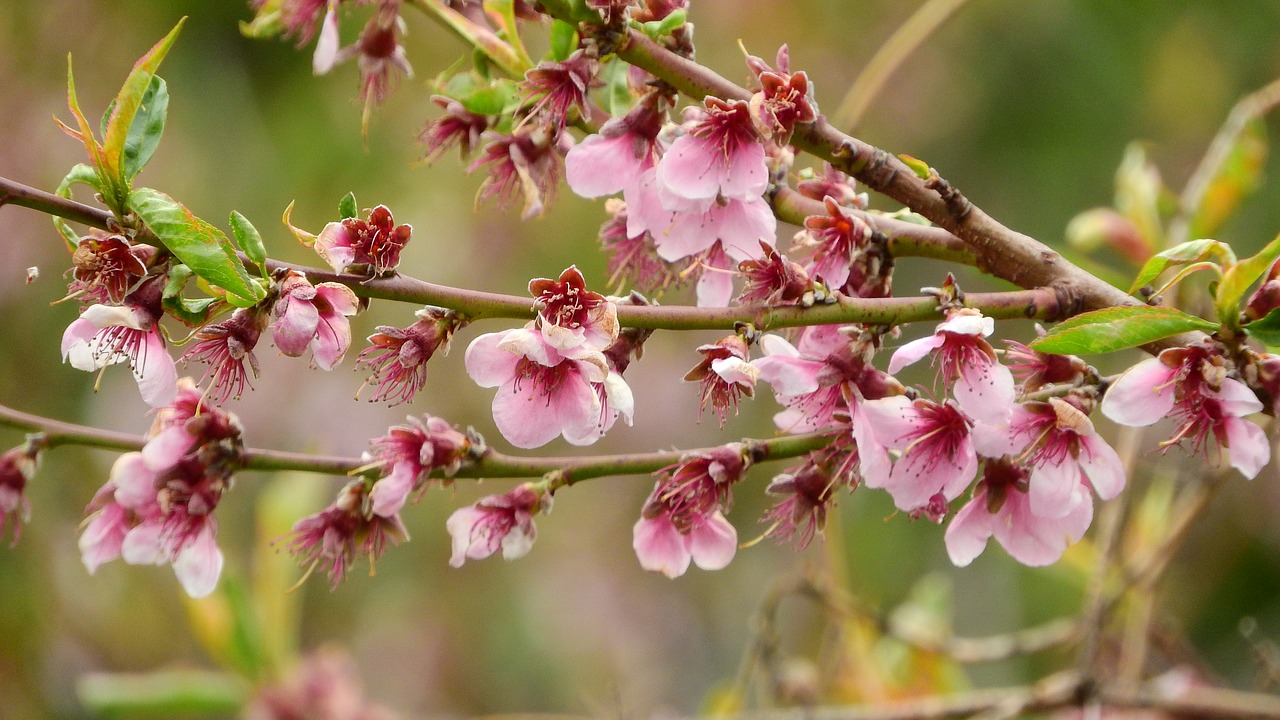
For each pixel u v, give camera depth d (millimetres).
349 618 2432
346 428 2324
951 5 1254
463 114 1114
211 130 2393
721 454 1062
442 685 2416
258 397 2340
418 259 2348
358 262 1043
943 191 1065
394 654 2408
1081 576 1368
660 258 1104
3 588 2070
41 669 2088
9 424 1084
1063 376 1061
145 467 1078
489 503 1067
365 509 1075
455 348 2330
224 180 2363
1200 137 2402
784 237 1579
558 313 1040
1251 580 2217
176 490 1069
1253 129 1215
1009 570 2225
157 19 2439
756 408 2434
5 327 2217
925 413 1051
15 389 2199
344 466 1074
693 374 1054
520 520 1066
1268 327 1042
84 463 2205
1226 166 1218
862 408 1048
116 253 1036
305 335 1033
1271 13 2398
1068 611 2121
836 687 1446
